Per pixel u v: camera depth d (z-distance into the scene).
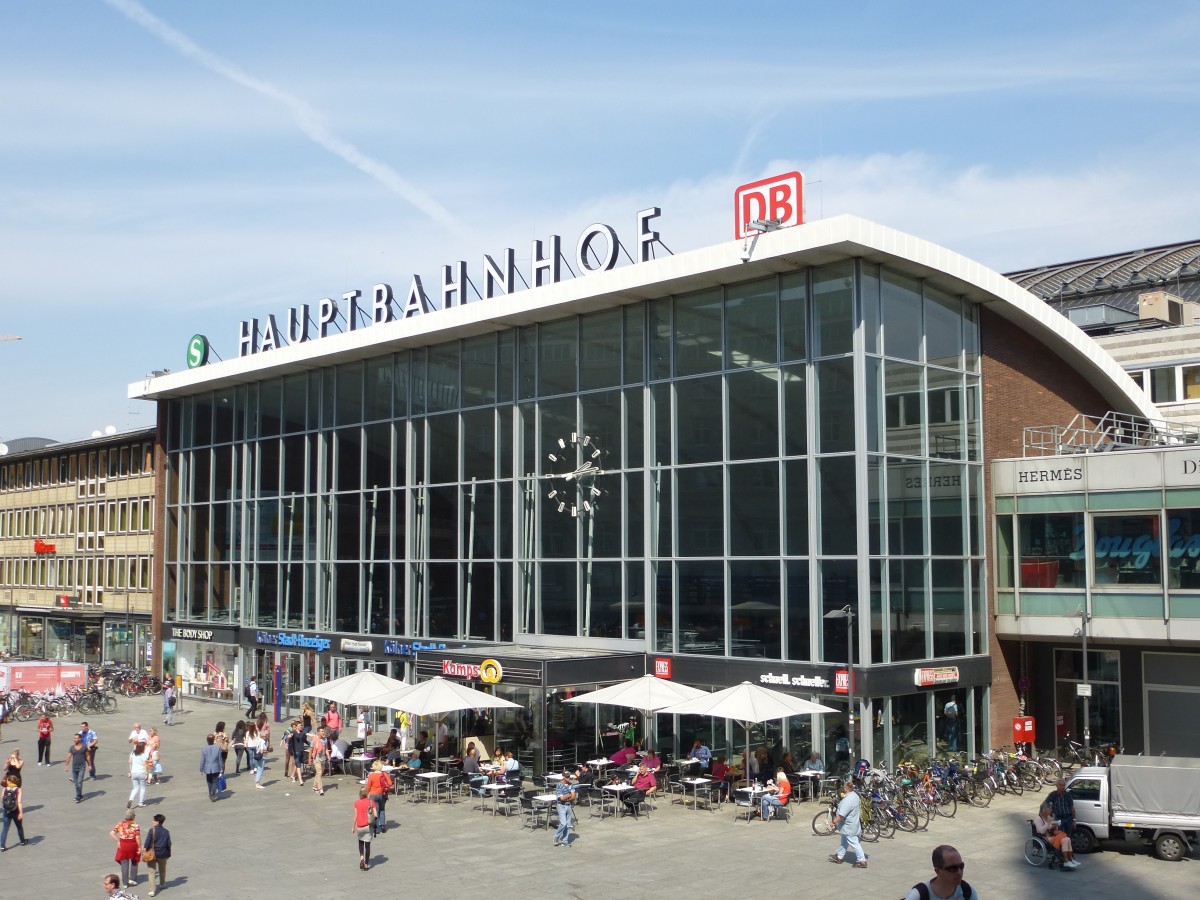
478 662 36.25
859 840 25.16
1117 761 25.94
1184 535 33.56
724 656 35.06
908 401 34.22
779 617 33.94
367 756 35.94
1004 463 37.12
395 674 46.97
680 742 35.59
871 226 31.94
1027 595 36.44
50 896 22.66
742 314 35.50
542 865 24.80
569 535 40.03
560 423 40.69
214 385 57.03
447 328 43.03
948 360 35.94
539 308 39.41
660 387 37.59
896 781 29.81
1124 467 34.69
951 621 35.16
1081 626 34.94
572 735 36.34
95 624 70.62
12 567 80.31
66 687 55.62
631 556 37.91
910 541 33.78
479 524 43.56
